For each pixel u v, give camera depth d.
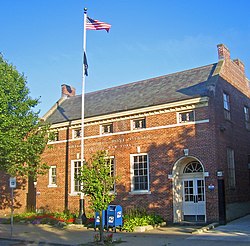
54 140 29.66
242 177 24.11
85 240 16.38
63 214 25.50
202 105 21.77
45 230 20.67
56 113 31.44
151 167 23.36
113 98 28.48
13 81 23.52
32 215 26.92
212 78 23.20
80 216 22.22
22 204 31.50
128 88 28.81
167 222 22.00
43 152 30.14
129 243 15.09
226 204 20.88
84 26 23.75
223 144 22.05
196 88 23.28
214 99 21.66
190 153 21.77
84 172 15.95
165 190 22.47
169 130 22.91
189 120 22.41
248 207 24.31
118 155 25.19
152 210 22.81
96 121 26.86
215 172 20.72
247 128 26.67
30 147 24.41
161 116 23.44
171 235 17.20
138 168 24.17
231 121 23.80
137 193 23.66
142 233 18.19
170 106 22.83
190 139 21.92
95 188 15.56
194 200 22.03
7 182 32.75
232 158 23.11
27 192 31.62
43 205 29.30
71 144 28.45
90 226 21.22
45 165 26.44
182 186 22.64
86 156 27.02
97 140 26.59
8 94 23.16
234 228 18.47
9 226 23.16
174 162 22.34
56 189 28.73
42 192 29.64
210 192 20.77
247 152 25.86
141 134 24.20
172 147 22.61
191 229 18.92
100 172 15.83
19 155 23.59
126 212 23.45
